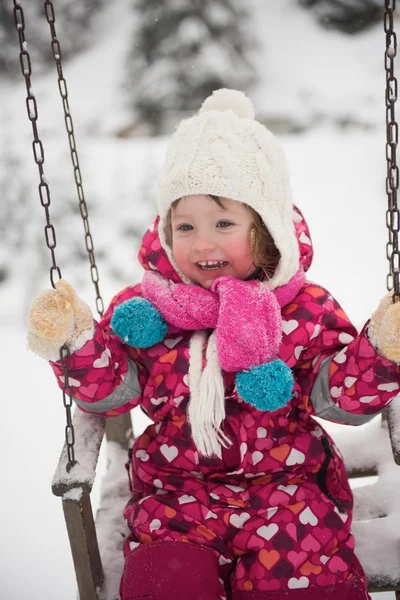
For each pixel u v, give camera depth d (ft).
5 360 14.60
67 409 5.41
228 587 5.60
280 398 5.42
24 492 10.34
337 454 6.22
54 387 13.52
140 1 35.42
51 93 36.24
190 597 5.09
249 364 5.50
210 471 5.86
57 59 6.50
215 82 34.01
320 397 5.77
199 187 5.62
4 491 10.40
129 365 6.07
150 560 5.27
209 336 6.03
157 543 5.38
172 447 5.94
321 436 6.10
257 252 5.84
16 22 4.88
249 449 5.81
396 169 5.20
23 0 39.19
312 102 33.91
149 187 22.44
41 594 8.12
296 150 29.12
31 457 11.25
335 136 30.91
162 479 5.92
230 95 6.50
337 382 5.61
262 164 5.73
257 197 5.65
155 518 5.64
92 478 5.50
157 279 6.20
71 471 5.49
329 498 5.81
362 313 15.61
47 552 8.96
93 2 42.47
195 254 5.79
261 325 5.56
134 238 19.57
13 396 13.24
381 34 39.58
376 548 5.99
